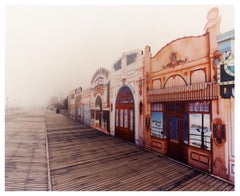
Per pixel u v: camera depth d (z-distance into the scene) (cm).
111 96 830
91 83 1144
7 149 547
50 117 1828
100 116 977
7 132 845
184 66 413
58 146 596
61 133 864
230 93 314
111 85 830
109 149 557
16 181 326
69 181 326
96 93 1047
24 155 486
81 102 1441
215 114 340
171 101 452
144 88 571
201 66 370
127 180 330
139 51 594
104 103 920
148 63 549
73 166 402
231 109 313
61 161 437
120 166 400
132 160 444
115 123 790
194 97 382
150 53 539
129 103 670
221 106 329
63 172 366
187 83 405
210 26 350
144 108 571
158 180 329
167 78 468
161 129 493
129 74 664
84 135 820
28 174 356
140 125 596
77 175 352
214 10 344
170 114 460
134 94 633
